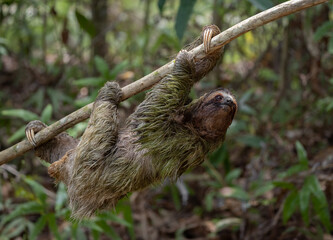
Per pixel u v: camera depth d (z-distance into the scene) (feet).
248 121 37.96
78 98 39.01
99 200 19.52
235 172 30.63
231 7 36.78
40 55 50.47
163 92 18.60
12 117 35.55
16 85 42.14
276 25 38.24
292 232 28.45
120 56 47.80
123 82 35.65
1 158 20.06
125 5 55.21
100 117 18.85
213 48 18.12
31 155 33.99
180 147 19.20
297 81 41.29
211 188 34.12
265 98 38.86
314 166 26.78
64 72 40.57
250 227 29.14
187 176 33.19
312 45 32.78
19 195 28.68
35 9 42.32
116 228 31.91
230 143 33.17
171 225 31.86
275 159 33.63
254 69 38.58
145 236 30.35
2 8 39.42
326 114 35.19
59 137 21.67
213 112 19.25
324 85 34.63
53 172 20.15
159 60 37.42
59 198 25.76
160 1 24.00
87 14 47.65
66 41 37.86
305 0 16.10
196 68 20.75
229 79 41.16
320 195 24.76
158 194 33.27
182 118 19.65
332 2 31.14
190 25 40.04
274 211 30.07
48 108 27.14
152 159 19.13
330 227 24.86
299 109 36.45
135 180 19.30
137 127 19.20
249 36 41.73
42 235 30.94
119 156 19.16
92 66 39.81
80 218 19.72
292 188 25.91
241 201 31.37
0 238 27.63
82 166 18.81
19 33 41.22
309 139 35.04
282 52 36.35
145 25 40.01
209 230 31.17
